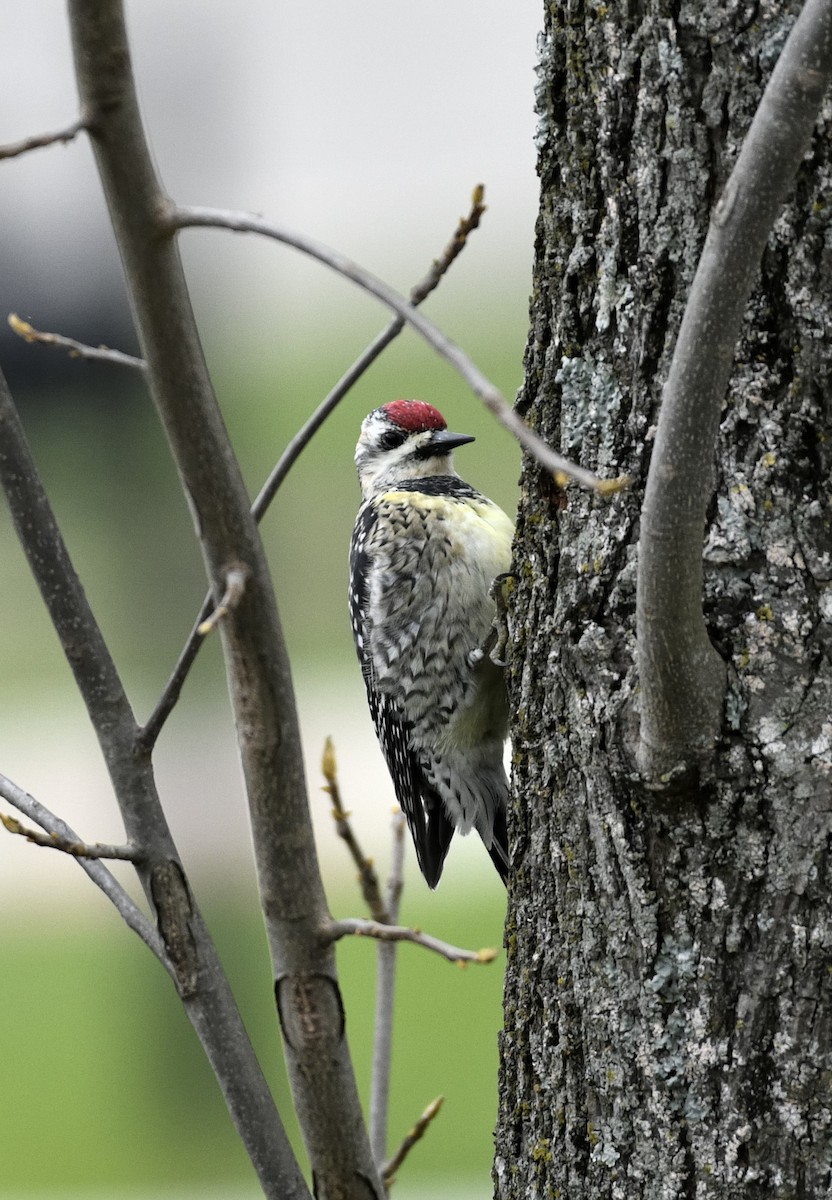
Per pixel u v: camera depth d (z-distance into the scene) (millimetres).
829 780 5012
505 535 9602
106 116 3850
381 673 9750
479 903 19234
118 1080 15867
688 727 4969
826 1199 5098
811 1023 5098
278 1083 13930
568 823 5605
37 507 4816
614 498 5492
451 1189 13633
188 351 4121
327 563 30703
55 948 19000
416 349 43375
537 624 5801
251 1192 14797
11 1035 16750
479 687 9492
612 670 5391
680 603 4621
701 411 4273
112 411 15320
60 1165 14977
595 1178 5543
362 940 18828
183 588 14977
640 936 5340
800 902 5086
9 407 4844
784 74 3967
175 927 4844
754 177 4039
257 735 4480
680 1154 5293
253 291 44250
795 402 5121
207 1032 4852
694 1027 5254
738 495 5148
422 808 10289
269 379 41219
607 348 5535
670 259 5344
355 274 3615
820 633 5062
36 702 29031
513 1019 5941
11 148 3793
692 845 5199
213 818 14461
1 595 32156
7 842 23094
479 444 34406
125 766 4852
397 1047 16078
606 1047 5488
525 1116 5863
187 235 28781
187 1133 15492
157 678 15000
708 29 5207
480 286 50719
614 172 5453
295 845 4578
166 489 14969
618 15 5395
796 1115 5125
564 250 5668
